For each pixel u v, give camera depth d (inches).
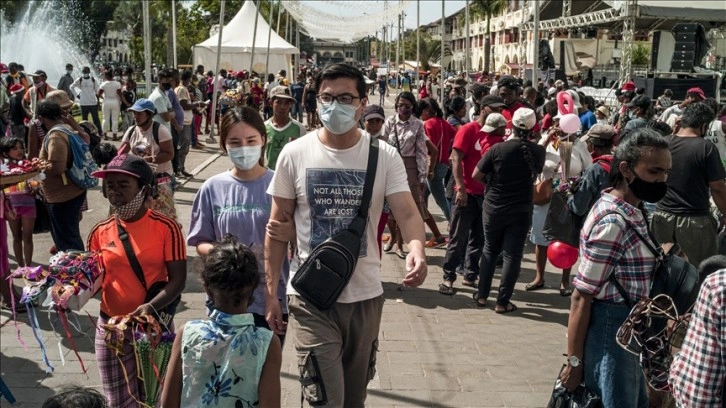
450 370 223.5
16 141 268.5
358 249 136.3
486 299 286.7
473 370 223.9
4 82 752.3
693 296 137.5
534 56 610.5
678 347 130.0
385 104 1820.9
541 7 1138.7
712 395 103.0
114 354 154.8
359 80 137.6
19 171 205.8
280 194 142.4
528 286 309.9
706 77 794.2
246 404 115.0
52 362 221.5
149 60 634.8
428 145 354.3
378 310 141.9
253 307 163.9
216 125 905.5
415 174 325.4
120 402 156.1
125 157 157.6
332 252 134.0
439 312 278.5
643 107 367.9
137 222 158.6
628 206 137.7
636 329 131.3
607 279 137.8
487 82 1053.2
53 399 103.6
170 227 159.3
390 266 339.9
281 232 142.5
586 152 297.3
